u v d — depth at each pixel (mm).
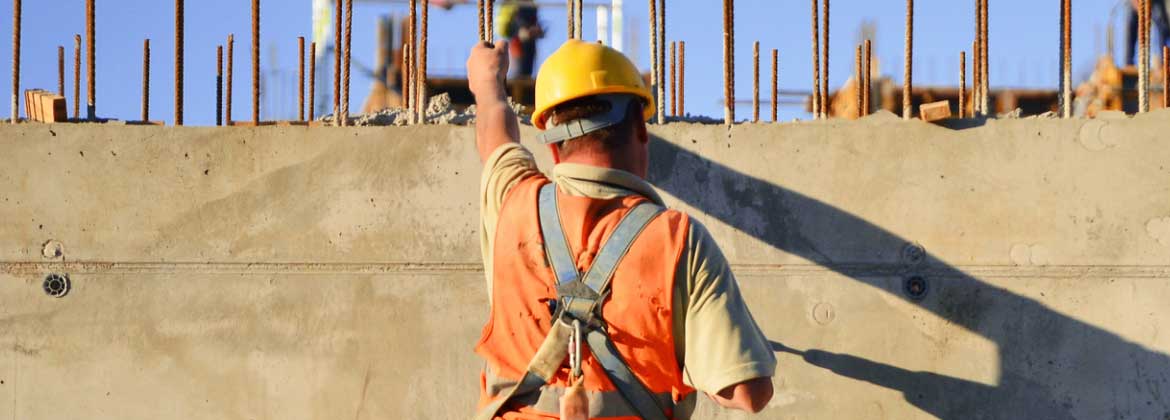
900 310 14273
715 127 14508
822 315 14305
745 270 14375
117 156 14508
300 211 14492
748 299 14352
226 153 14523
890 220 14328
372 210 14516
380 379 14352
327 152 14539
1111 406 14086
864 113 16453
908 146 14375
